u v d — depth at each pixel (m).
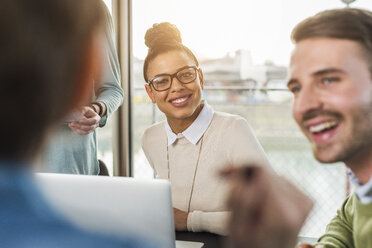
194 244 0.99
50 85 0.25
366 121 0.58
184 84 1.29
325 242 0.83
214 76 9.69
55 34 0.25
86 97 0.28
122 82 2.96
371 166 0.61
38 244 0.30
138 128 4.14
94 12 0.27
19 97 0.24
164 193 0.52
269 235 0.27
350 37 0.57
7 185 0.28
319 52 0.58
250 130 1.34
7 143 0.25
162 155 1.41
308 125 0.60
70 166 1.32
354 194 0.69
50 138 0.27
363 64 0.57
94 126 1.30
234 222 0.28
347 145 0.58
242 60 7.57
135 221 0.51
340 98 0.57
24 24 0.24
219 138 1.32
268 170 0.30
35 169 0.28
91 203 0.47
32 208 0.30
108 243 0.34
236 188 0.29
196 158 1.33
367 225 0.65
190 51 1.35
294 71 0.61
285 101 3.99
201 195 1.30
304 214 0.28
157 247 0.37
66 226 0.32
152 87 1.33
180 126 1.36
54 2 0.25
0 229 0.29
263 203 0.28
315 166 4.12
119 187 0.50
